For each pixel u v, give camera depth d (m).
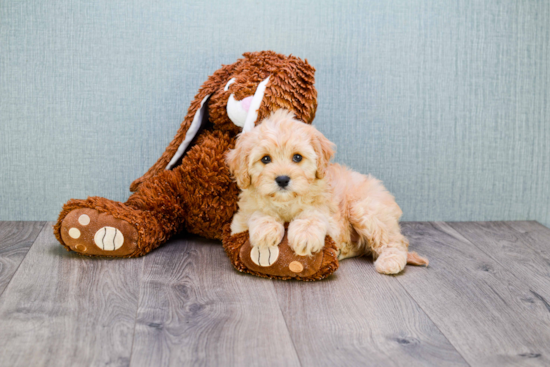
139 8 1.90
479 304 1.34
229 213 1.70
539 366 1.03
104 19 1.90
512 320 1.25
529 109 2.13
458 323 1.22
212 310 1.26
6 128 1.93
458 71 2.06
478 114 2.10
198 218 1.72
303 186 1.39
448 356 1.07
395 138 2.08
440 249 1.80
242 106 1.58
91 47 1.91
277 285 1.43
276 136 1.40
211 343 1.09
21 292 1.32
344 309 1.28
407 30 2.02
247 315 1.23
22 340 1.08
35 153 1.95
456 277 1.53
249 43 1.97
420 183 2.12
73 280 1.41
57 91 1.92
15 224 1.94
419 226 2.09
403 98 2.05
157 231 1.64
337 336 1.14
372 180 1.72
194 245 1.76
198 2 1.93
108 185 2.01
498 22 2.06
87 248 1.55
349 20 1.99
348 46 2.00
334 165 1.74
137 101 1.96
